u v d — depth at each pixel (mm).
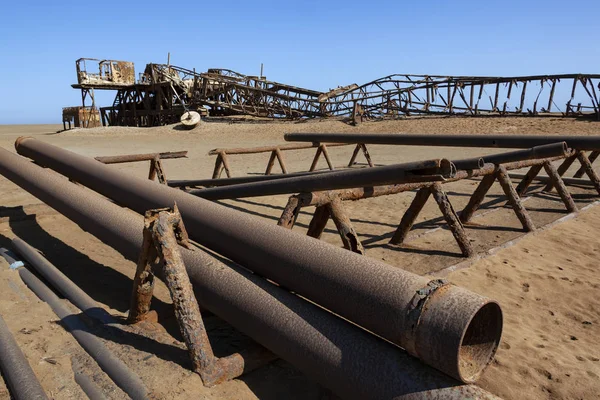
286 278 2861
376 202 7953
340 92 31000
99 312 3438
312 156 16469
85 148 20828
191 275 3215
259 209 7746
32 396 2420
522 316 3773
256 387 2674
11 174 5727
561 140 7770
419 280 2270
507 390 2768
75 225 6371
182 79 35250
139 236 3701
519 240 5500
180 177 11805
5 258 4910
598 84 20547
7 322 3414
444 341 1972
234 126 29797
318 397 2594
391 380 2137
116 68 36531
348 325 2521
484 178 6016
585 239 5734
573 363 3088
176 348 2949
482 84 24625
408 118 26422
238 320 2922
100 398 2488
